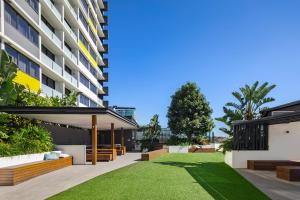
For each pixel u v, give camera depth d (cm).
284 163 1778
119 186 1145
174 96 4816
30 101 2167
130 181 1270
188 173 1573
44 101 2375
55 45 3353
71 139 3372
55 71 3341
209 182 1281
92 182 1237
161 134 4791
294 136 1925
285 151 1911
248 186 1200
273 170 1770
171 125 4719
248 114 2314
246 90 2316
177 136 4669
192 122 4591
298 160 1902
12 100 1845
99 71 6066
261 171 1722
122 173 1538
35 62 2802
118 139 4516
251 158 1902
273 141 1919
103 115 1970
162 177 1402
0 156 1312
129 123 2816
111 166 1908
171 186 1159
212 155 3244
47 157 1703
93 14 5453
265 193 1056
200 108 4672
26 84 2358
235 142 2133
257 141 1978
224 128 2358
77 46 4331
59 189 1088
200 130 4675
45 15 3328
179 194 1006
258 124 1972
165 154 3453
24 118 2034
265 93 2292
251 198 968
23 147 1554
